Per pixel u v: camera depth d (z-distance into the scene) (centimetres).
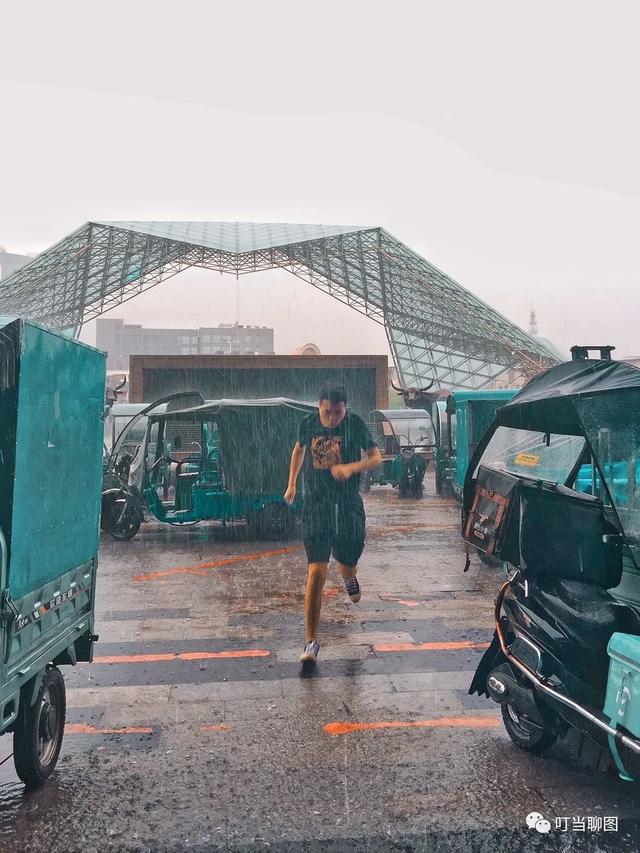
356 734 395
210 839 292
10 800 326
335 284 5616
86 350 399
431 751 373
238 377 3800
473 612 657
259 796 326
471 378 5925
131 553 1009
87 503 403
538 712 340
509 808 315
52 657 342
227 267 5419
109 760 366
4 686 284
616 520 311
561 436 457
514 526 362
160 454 1216
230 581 809
